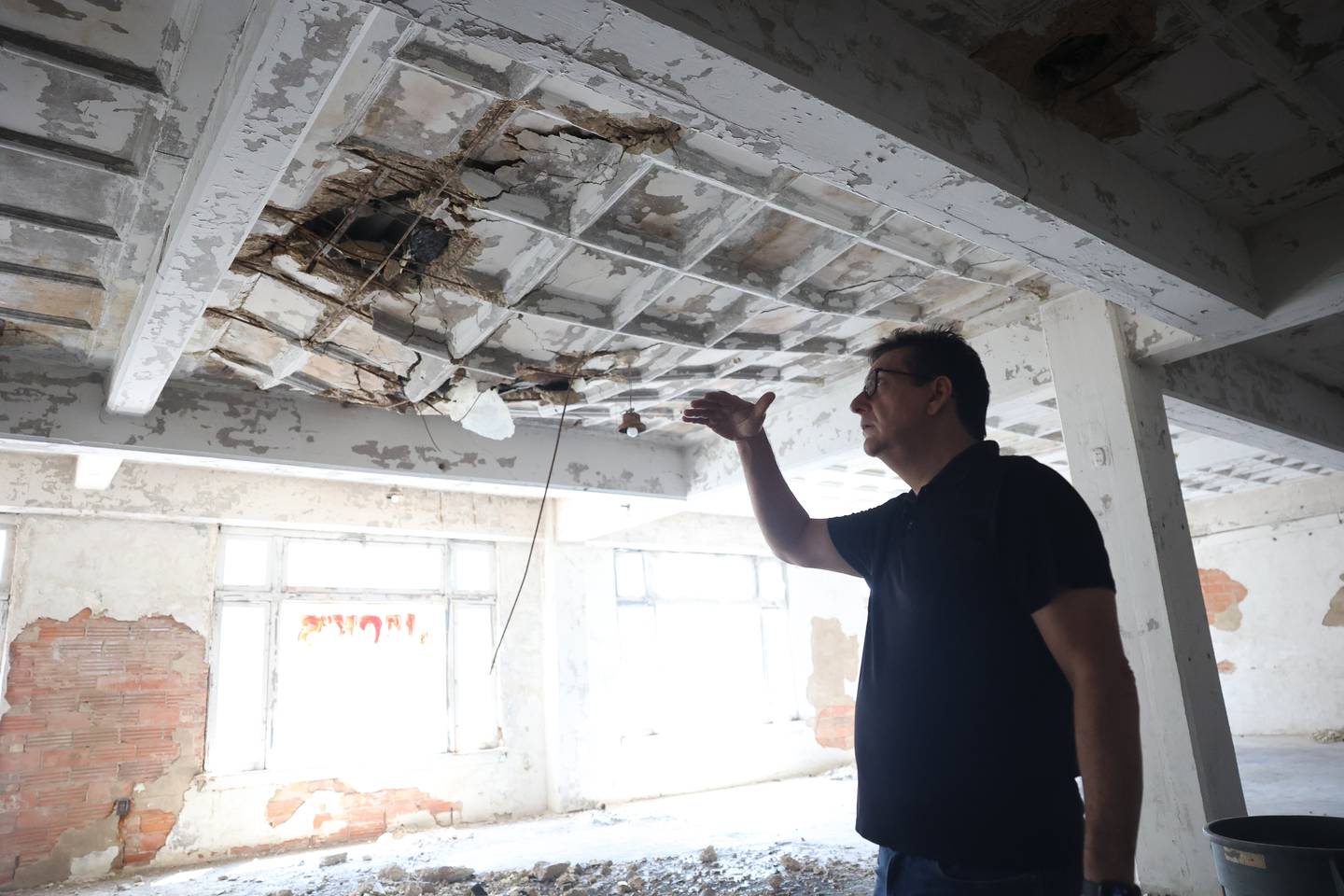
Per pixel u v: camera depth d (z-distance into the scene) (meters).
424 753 7.77
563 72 2.00
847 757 10.35
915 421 1.36
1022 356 4.68
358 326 4.31
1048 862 1.03
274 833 6.84
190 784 6.58
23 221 3.17
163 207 3.04
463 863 5.92
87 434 4.68
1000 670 1.10
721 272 3.79
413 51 2.38
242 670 7.05
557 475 6.21
